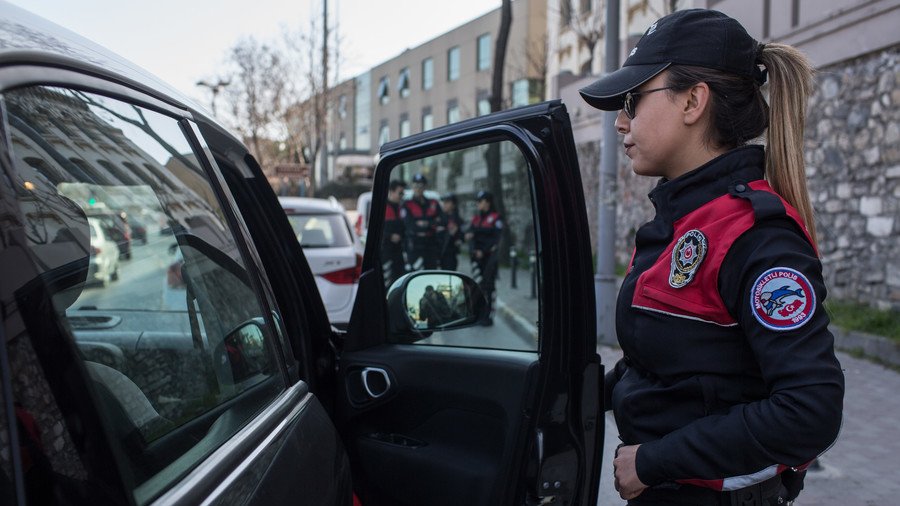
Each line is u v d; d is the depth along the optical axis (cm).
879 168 687
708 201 133
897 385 561
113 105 125
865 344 641
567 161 162
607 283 732
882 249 685
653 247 140
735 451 120
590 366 165
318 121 3017
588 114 1473
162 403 113
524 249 1270
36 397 83
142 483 96
